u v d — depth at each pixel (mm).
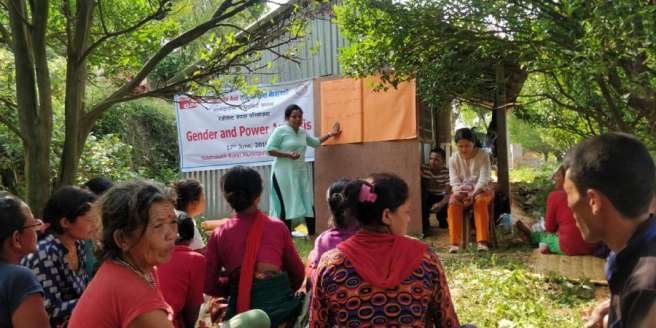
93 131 11258
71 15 4574
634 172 1454
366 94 8586
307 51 9250
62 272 2943
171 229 1997
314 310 2381
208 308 3926
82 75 4117
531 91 9102
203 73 4043
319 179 8891
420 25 5789
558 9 5102
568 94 6766
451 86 6812
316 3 4414
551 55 5293
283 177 8102
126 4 5016
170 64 12523
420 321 2230
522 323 4273
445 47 6246
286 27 4234
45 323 2389
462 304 4867
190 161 10102
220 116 9836
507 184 8234
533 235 7215
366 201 2373
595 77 4859
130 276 1909
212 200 10016
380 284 2232
